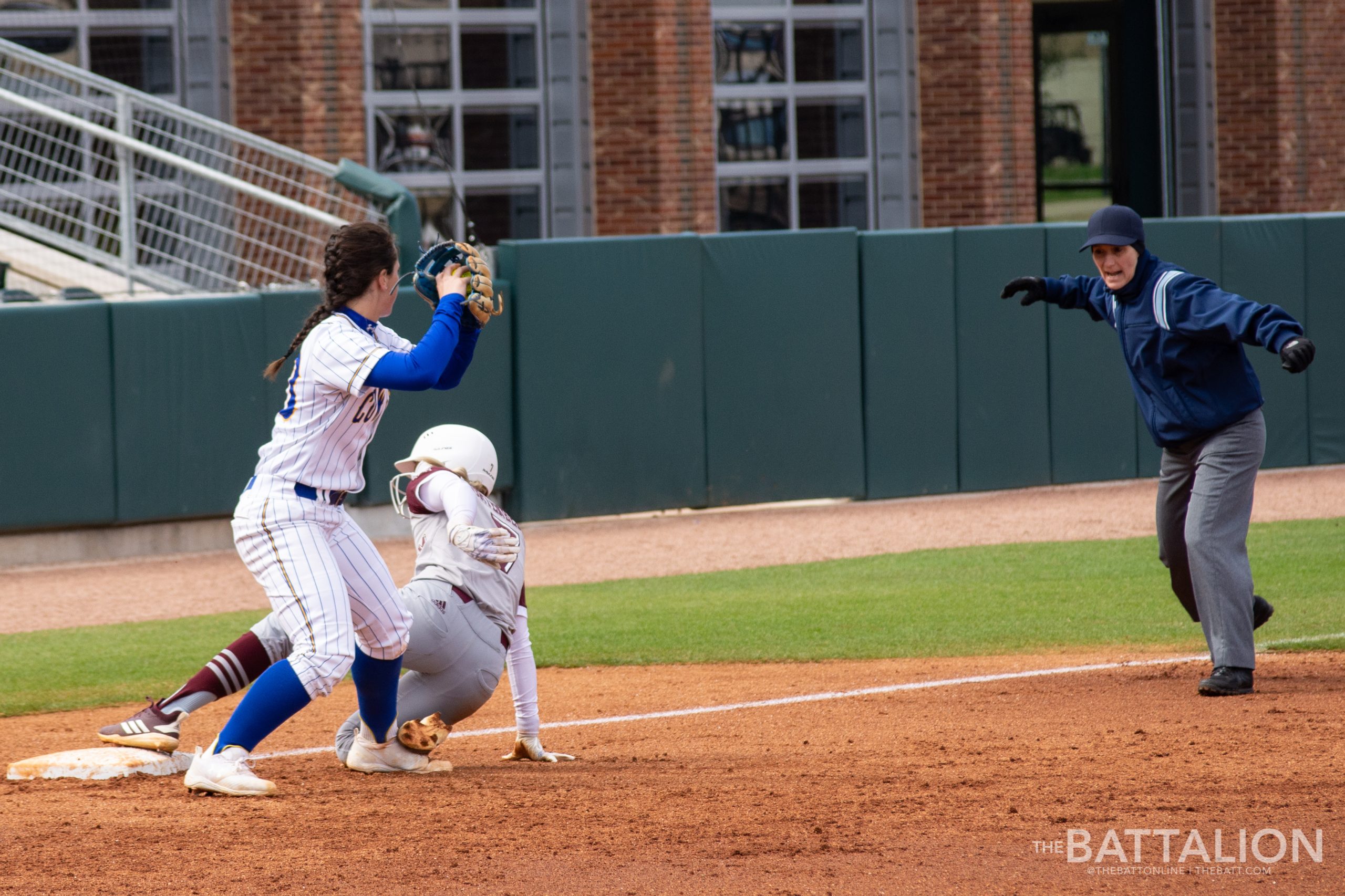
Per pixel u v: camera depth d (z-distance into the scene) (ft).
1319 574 115.14
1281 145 231.50
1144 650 90.74
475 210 208.03
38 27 194.18
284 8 192.24
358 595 54.08
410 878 44.16
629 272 160.97
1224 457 72.95
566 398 159.43
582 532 156.97
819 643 97.81
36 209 176.65
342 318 52.24
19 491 140.36
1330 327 184.24
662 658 95.14
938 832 48.37
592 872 44.60
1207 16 229.25
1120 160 266.57
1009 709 73.26
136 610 120.06
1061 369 177.99
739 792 54.75
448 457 58.95
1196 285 71.36
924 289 172.55
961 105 221.05
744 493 167.43
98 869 45.21
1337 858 44.83
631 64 206.39
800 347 168.14
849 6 219.82
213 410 147.54
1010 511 162.91
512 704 82.53
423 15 203.72
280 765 62.69
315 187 187.62
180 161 158.20
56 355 141.08
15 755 70.03
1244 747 59.88
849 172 221.46
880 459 172.24
